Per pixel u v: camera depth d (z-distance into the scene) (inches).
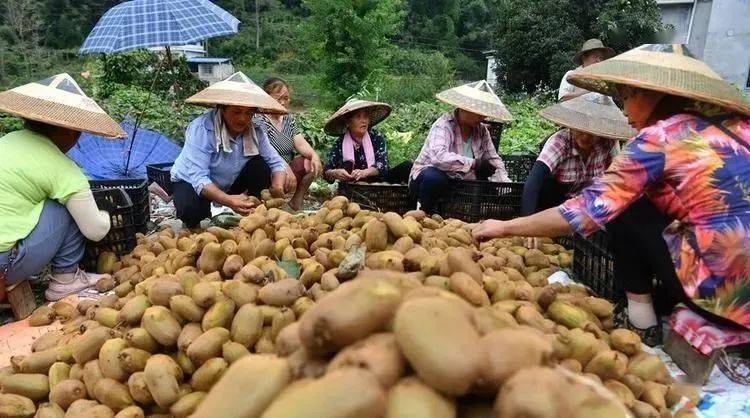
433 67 1228.5
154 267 132.0
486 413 52.4
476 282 94.3
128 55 650.8
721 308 100.8
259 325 92.2
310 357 57.1
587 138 173.0
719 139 100.1
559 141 178.9
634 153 103.4
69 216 150.0
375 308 56.2
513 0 1008.2
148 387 85.0
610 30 849.5
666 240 107.9
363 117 238.5
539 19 936.9
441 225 160.6
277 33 1983.3
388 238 128.2
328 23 901.2
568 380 52.6
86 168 274.8
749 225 97.6
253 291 99.0
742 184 98.0
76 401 88.4
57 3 1611.7
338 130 248.2
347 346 55.4
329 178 236.8
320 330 54.9
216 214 222.7
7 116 378.0
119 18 319.9
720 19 909.8
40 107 139.6
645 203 112.3
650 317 118.0
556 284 123.6
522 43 957.2
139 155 288.5
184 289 101.2
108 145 289.6
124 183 205.5
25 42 1254.9
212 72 1416.1
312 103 1346.0
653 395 89.5
